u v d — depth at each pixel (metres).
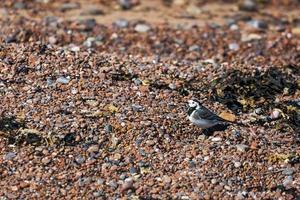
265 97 19.23
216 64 21.33
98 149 16.81
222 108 18.62
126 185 15.98
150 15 27.53
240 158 16.97
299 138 17.84
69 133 17.09
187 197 15.85
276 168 16.84
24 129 17.06
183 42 25.25
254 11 28.73
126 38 25.20
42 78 18.80
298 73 21.19
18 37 23.86
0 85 18.39
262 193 16.17
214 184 16.23
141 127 17.42
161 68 20.19
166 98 18.62
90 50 21.11
